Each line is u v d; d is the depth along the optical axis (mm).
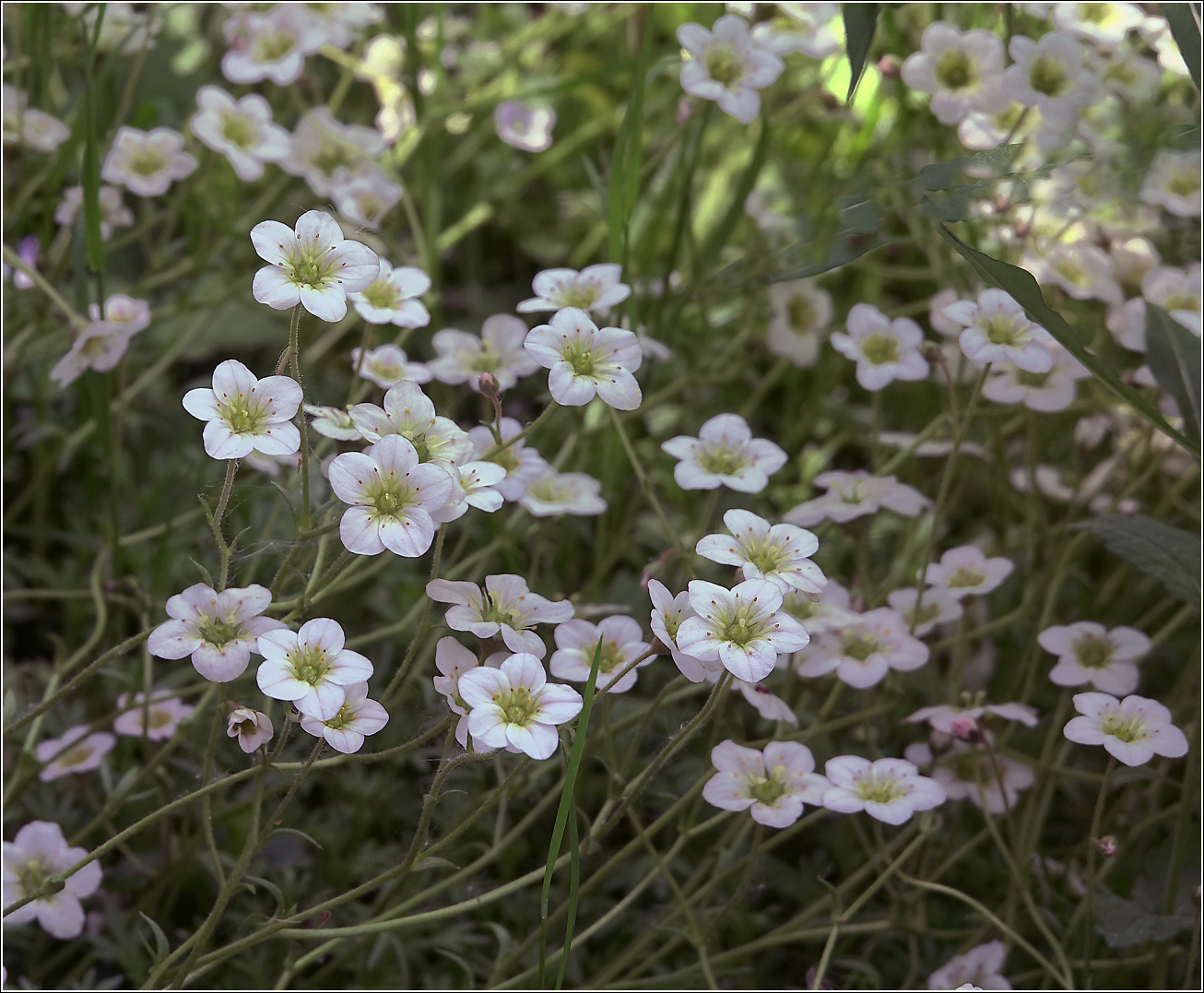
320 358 743
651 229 693
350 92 899
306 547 621
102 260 644
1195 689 659
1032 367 599
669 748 564
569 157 906
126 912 639
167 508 712
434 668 649
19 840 596
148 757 638
